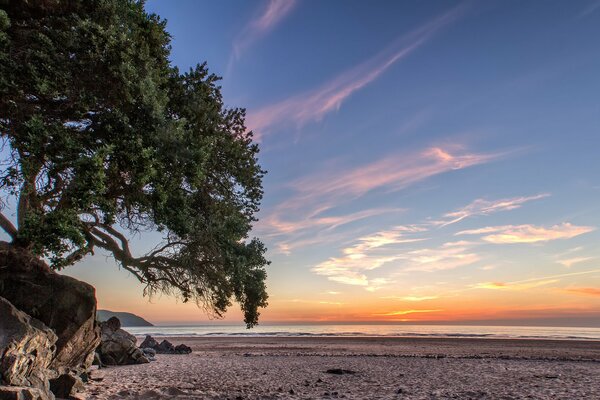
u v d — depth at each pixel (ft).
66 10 34.73
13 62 30.30
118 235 51.70
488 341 190.19
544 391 49.47
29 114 33.83
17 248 41.01
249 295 52.85
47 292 41.06
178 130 37.81
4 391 24.89
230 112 55.16
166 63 44.01
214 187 53.36
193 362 87.76
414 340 202.69
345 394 46.32
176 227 40.70
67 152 32.22
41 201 40.22
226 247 50.21
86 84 35.35
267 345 163.22
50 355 35.06
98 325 48.16
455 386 53.88
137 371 67.05
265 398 42.29
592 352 123.03
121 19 37.73
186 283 54.75
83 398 34.96
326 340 206.28
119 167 36.86
